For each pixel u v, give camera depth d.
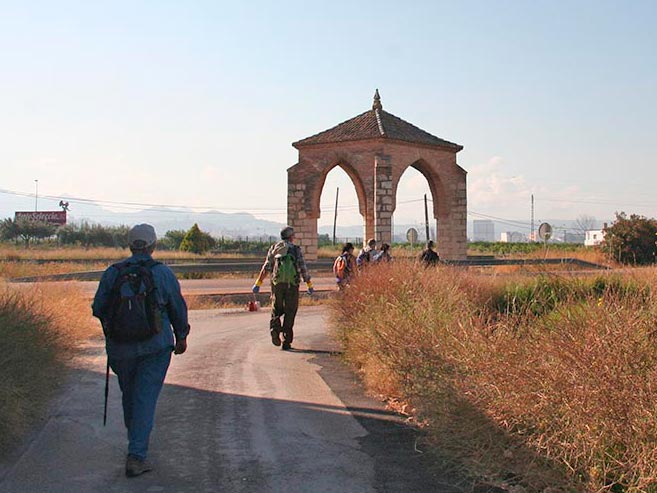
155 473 6.19
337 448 6.91
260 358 12.27
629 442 5.17
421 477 6.04
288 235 13.43
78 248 62.53
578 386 5.64
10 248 55.75
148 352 6.40
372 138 35.38
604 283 11.64
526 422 5.98
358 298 12.62
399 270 13.15
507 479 5.76
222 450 6.86
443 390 7.04
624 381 5.47
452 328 8.61
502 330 7.64
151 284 6.46
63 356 10.45
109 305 6.43
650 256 37.69
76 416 8.11
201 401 8.93
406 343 8.73
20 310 9.60
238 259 48.38
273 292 13.25
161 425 7.78
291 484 5.90
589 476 5.24
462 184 37.91
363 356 10.66
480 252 67.69
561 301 9.57
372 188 35.75
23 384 7.70
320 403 8.82
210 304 22.48
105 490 5.76
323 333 15.72
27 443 7.04
